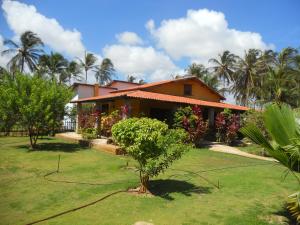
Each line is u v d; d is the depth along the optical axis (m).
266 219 5.48
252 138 5.55
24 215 5.43
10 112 13.22
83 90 29.14
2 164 10.06
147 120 7.04
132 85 33.00
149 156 6.76
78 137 17.86
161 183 7.86
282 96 29.59
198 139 16.52
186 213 5.67
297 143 4.83
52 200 6.31
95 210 5.73
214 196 6.84
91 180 8.04
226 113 18.97
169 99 17.84
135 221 5.21
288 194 7.17
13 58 41.56
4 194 6.70
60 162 10.71
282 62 36.81
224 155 13.99
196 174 9.11
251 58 40.94
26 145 15.28
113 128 7.15
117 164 10.35
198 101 20.83
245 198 6.74
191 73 49.09
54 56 47.31
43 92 13.40
